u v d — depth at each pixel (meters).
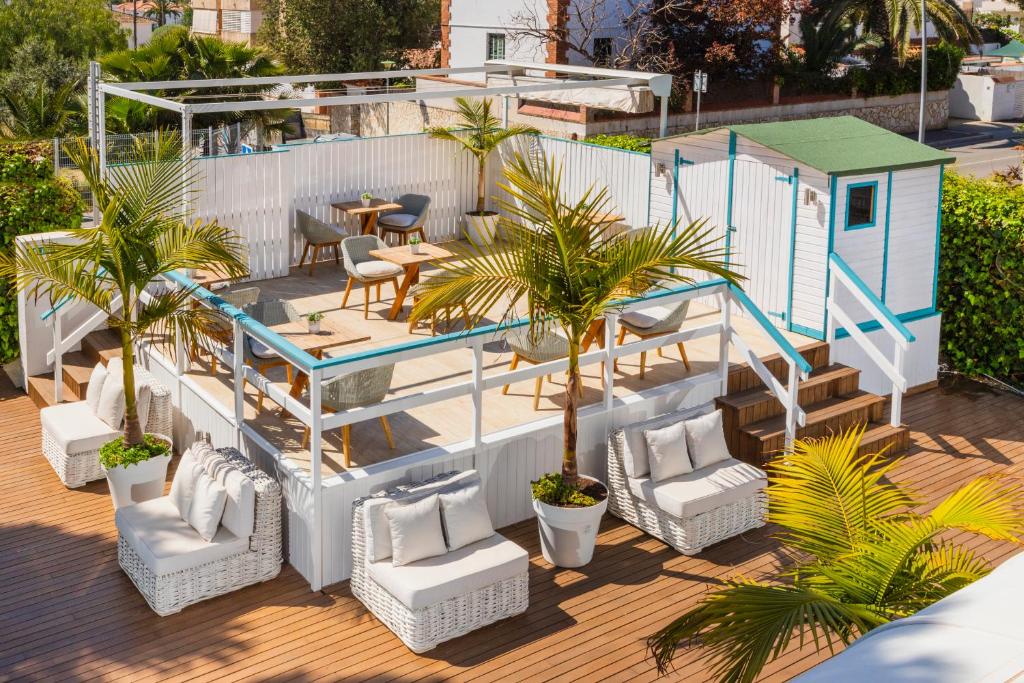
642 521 9.02
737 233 12.24
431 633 7.32
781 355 10.51
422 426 9.20
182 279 9.59
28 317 11.60
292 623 7.68
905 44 30.09
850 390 11.24
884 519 5.80
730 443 10.27
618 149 13.88
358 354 8.00
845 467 5.95
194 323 8.91
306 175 13.84
